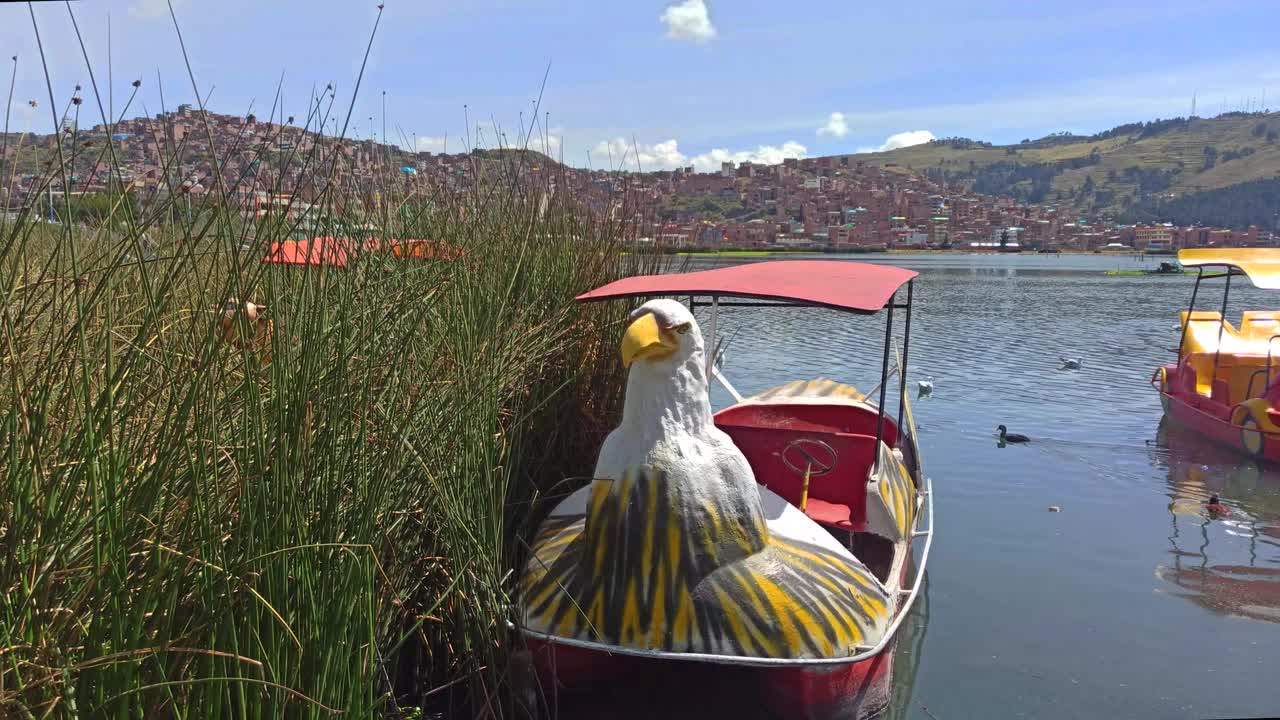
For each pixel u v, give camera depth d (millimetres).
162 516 2135
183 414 2145
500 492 3777
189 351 2385
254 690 2227
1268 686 4055
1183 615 4844
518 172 5301
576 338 4820
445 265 3941
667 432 3229
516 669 3295
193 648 1993
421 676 3559
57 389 2207
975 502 6949
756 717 3301
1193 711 3822
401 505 3207
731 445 3350
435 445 3352
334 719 2461
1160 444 8859
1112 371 13383
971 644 4477
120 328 2418
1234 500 6988
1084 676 4141
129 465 2113
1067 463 8141
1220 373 9219
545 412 4484
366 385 2793
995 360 14391
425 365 3506
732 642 3098
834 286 4129
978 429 9508
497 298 4203
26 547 1939
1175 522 6477
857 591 3447
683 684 3350
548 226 5109
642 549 3182
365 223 3406
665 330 3197
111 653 1953
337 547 2488
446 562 3527
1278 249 9898
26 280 2186
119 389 2141
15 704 1812
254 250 2385
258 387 2350
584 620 3238
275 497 2342
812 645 3139
